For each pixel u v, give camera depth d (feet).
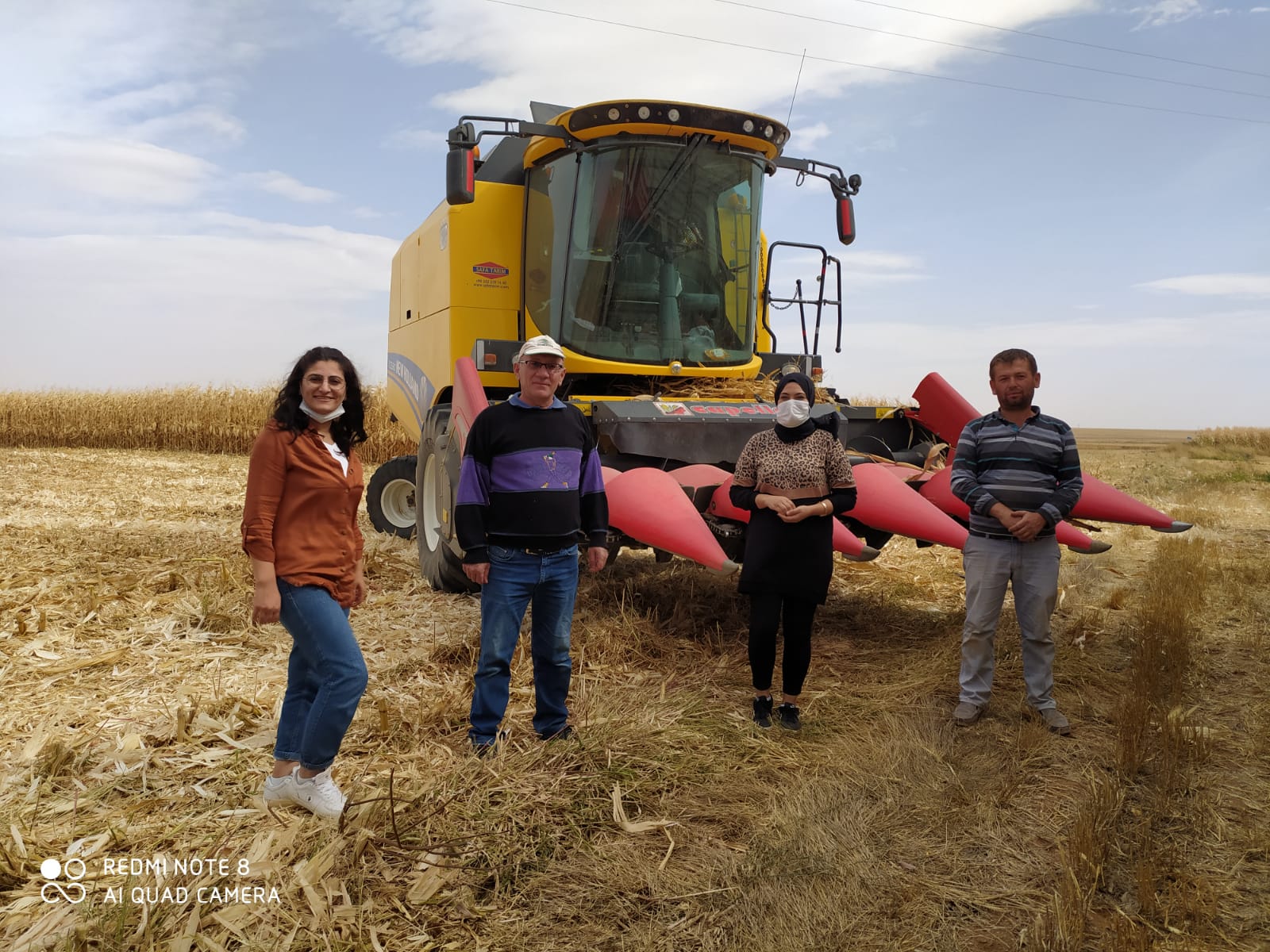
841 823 9.78
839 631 18.28
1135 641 17.20
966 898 8.52
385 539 27.09
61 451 63.36
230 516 30.53
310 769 9.30
